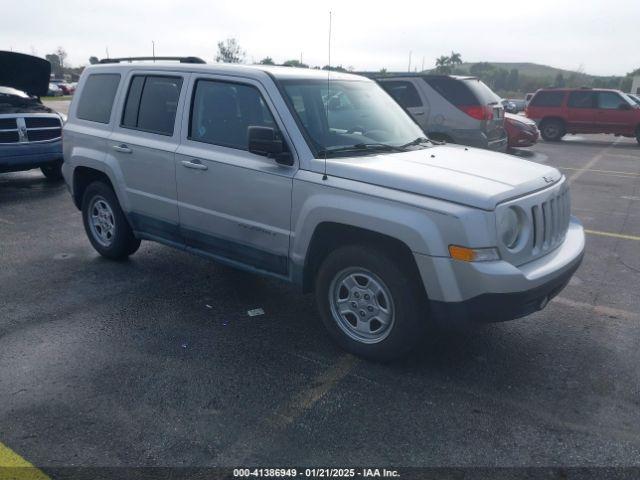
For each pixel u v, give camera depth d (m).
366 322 4.05
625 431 3.32
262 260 4.55
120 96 5.58
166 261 6.18
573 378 3.91
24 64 10.16
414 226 3.58
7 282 5.51
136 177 5.38
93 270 5.88
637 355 4.24
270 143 4.07
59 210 8.35
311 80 4.68
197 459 3.05
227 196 4.61
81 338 4.39
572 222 4.70
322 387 3.75
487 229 3.49
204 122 4.84
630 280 5.79
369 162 4.07
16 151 9.27
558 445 3.20
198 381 3.81
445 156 4.50
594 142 20.61
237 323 4.71
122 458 3.05
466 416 3.46
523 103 37.84
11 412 3.43
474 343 4.39
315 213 4.02
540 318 4.87
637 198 9.83
